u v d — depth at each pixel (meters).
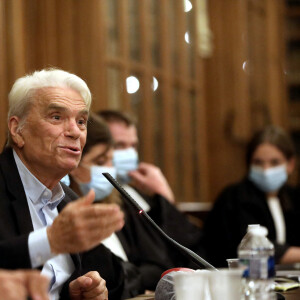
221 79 22.33
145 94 17.45
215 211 13.69
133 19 17.22
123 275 7.73
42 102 6.48
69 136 6.49
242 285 5.30
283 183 13.59
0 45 12.72
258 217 13.38
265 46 24.30
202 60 21.30
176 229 11.17
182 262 10.93
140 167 12.16
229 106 22.28
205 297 4.77
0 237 6.00
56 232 5.14
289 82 26.39
